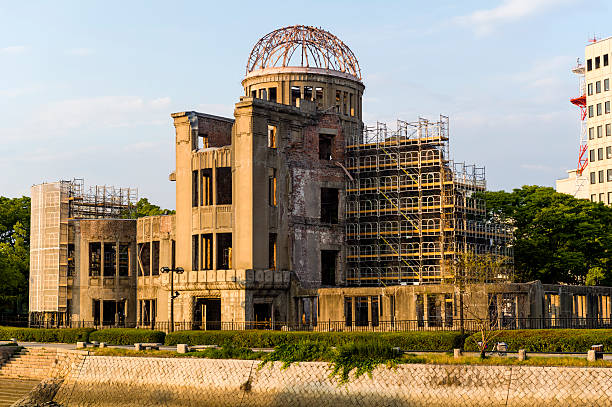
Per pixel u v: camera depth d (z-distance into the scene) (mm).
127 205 135750
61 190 117312
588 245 117000
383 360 60594
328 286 110000
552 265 113625
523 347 67562
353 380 60344
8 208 146875
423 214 106938
